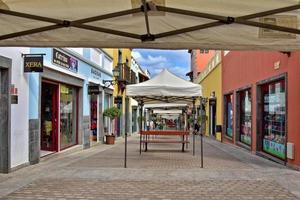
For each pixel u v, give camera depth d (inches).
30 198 302.7
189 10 206.8
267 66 575.2
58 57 582.2
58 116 611.2
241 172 436.8
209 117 1277.1
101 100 902.4
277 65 525.3
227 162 534.3
